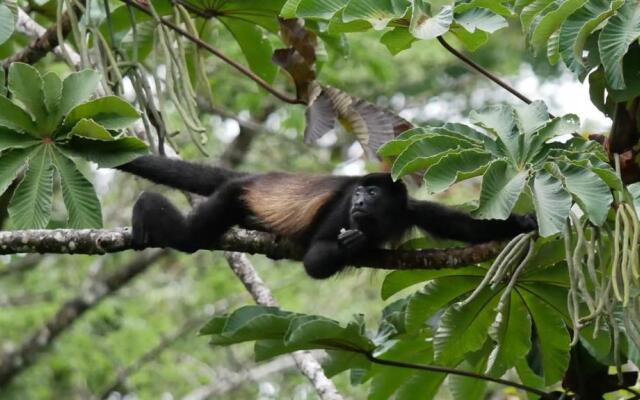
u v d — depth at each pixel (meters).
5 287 25.30
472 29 8.58
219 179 11.43
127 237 10.05
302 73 11.95
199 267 25.08
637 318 7.62
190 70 14.09
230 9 12.73
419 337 10.02
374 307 21.47
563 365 9.56
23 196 8.91
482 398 10.41
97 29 11.77
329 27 8.90
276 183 11.19
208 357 25.02
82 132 8.87
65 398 25.83
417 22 8.53
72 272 24.47
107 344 23.83
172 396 24.47
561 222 7.27
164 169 11.45
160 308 25.31
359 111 11.73
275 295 22.89
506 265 8.09
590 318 7.39
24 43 16.27
